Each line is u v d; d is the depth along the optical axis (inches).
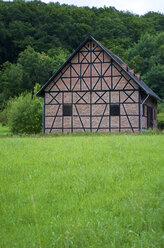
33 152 457.7
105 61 1135.0
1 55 3811.5
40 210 225.5
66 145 521.3
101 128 1128.2
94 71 1141.7
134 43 3604.8
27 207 230.7
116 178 304.8
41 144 551.5
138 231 189.9
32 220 209.5
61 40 3762.3
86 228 190.1
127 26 3907.5
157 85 2876.5
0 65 3651.6
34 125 1397.6
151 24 4158.5
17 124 1398.9
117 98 1120.2
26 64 3314.5
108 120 1123.9
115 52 3221.0
